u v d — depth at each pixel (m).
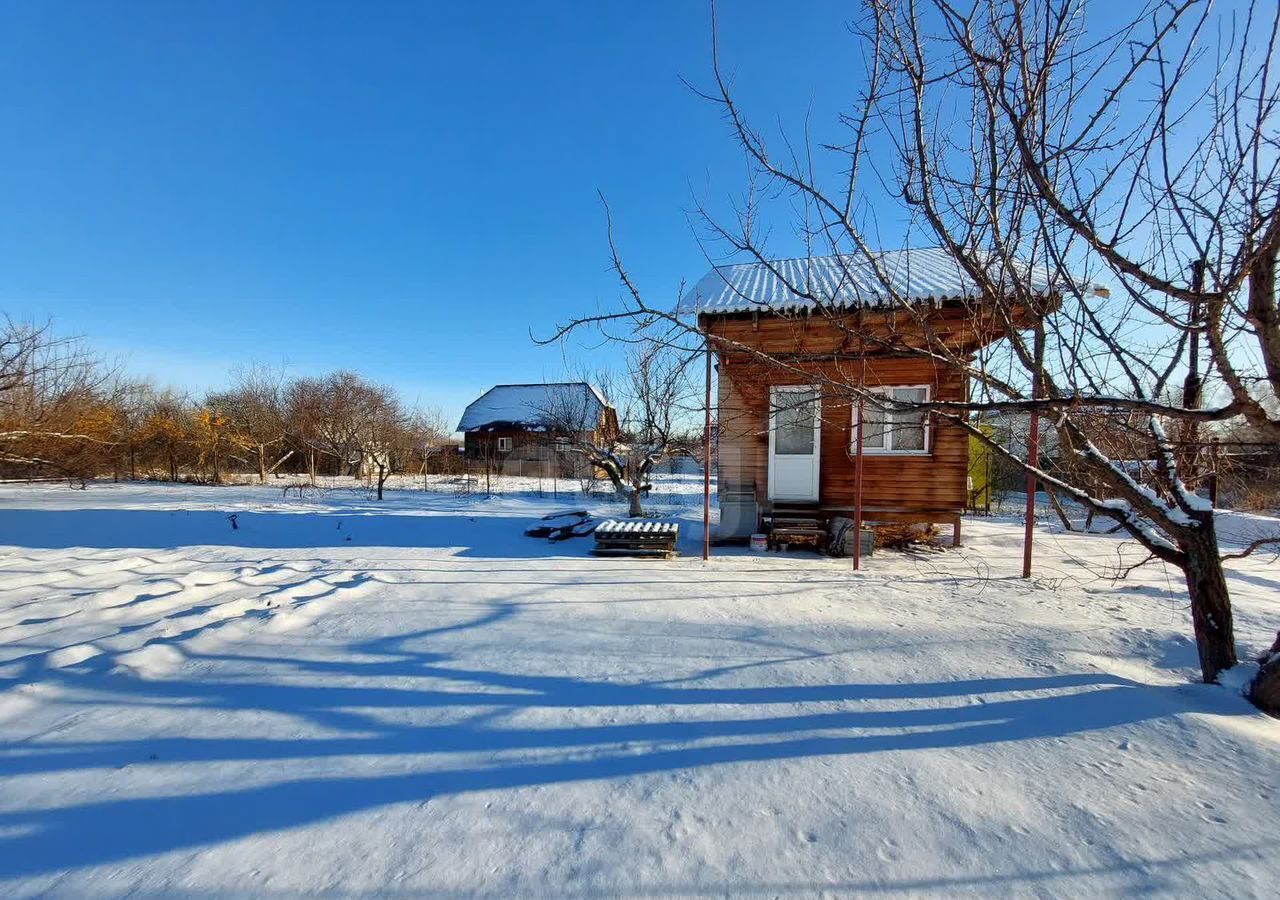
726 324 8.05
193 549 8.39
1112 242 2.79
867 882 1.79
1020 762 2.50
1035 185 2.93
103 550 8.16
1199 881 1.78
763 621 4.76
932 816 2.12
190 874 1.85
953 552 8.66
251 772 2.45
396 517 12.41
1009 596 5.68
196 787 2.34
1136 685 3.28
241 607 5.00
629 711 3.04
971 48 2.69
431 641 4.24
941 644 4.12
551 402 20.97
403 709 3.07
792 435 9.27
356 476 27.75
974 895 1.74
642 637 4.33
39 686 3.21
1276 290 2.85
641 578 6.52
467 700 3.19
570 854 1.93
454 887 1.79
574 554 8.16
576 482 25.17
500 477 27.62
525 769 2.47
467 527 10.98
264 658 3.86
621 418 16.72
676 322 3.60
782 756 2.57
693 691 3.30
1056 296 3.31
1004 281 3.42
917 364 8.63
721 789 2.32
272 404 28.48
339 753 2.61
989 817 2.12
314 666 3.71
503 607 5.22
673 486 23.95
